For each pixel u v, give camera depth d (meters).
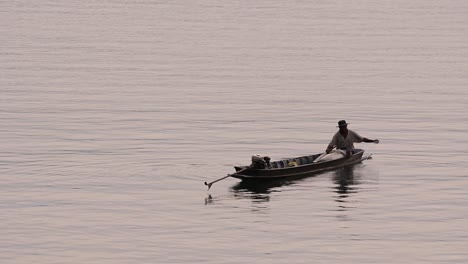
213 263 55.38
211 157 85.69
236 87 133.75
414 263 55.50
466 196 71.12
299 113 111.81
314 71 152.00
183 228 62.44
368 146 92.31
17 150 88.50
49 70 149.25
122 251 57.53
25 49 176.50
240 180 76.69
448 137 97.00
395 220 64.38
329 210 67.06
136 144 92.00
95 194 71.56
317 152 88.94
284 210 67.06
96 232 61.44
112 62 160.25
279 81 140.50
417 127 103.06
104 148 89.81
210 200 69.94
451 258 56.38
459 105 118.88
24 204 68.44
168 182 75.75
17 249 57.84
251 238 60.22
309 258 56.28
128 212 66.38
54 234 60.94
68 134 97.31
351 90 131.75
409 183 75.56
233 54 172.62
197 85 135.38
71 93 126.62
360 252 57.41
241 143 92.88
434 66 158.88
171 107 115.88
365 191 72.81
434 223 63.66
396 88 134.00
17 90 128.62
